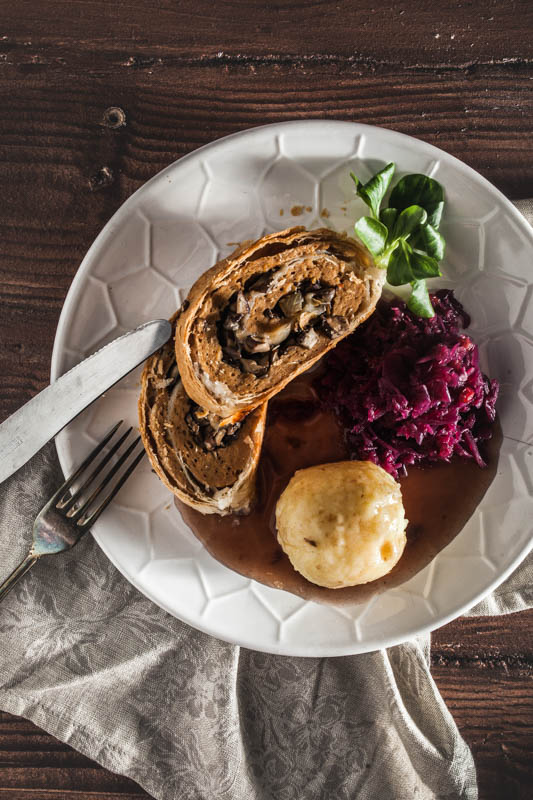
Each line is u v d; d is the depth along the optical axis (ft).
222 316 1.54
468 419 1.64
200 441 1.61
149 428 1.59
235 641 1.61
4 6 1.67
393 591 1.63
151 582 1.61
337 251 1.53
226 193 1.60
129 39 1.67
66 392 1.54
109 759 1.67
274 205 1.62
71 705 1.67
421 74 1.68
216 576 1.63
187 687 1.67
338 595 1.63
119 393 1.61
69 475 1.59
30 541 1.66
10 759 1.72
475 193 1.59
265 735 1.69
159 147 1.67
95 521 1.59
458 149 1.69
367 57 1.68
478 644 1.74
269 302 1.54
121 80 1.67
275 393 1.59
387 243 1.57
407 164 1.59
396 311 1.62
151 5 1.67
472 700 1.73
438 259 1.58
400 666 1.71
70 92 1.67
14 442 1.52
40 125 1.67
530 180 1.69
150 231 1.60
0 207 1.67
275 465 1.67
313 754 1.68
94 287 1.59
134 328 1.61
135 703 1.68
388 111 1.68
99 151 1.67
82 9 1.67
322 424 1.68
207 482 1.61
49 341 1.68
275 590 1.63
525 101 1.69
